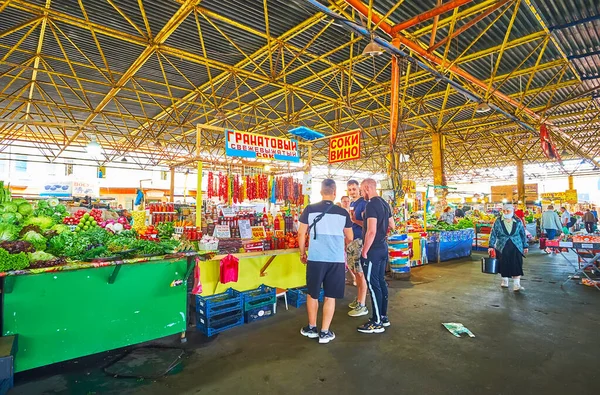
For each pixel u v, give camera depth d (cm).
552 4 577
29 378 271
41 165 2314
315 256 344
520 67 843
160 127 1508
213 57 815
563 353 321
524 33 682
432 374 281
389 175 701
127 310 310
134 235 379
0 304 257
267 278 480
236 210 558
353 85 1030
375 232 366
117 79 966
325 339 344
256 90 1069
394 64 641
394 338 357
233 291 416
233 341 348
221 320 375
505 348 332
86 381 268
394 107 650
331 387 262
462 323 403
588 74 857
